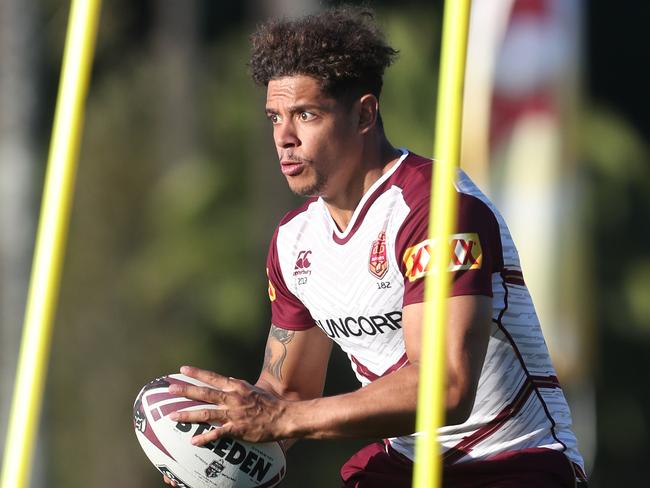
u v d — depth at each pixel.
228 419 16.75
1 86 46.16
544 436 17.02
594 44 81.12
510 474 16.78
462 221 16.09
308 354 18.75
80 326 66.69
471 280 15.95
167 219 68.69
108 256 67.88
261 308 68.75
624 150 70.19
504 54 27.39
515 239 27.67
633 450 74.00
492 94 27.33
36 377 16.53
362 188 16.83
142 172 69.44
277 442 17.72
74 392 66.12
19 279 45.28
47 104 62.28
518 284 16.75
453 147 14.06
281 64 16.47
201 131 71.56
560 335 28.45
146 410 17.25
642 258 72.06
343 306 17.16
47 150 58.41
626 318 72.19
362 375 17.69
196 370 17.30
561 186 27.64
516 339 16.78
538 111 27.38
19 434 16.50
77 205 68.50
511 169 27.44
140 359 66.88
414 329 16.09
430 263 16.05
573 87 27.97
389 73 66.31
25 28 46.59
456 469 16.92
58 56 64.12
